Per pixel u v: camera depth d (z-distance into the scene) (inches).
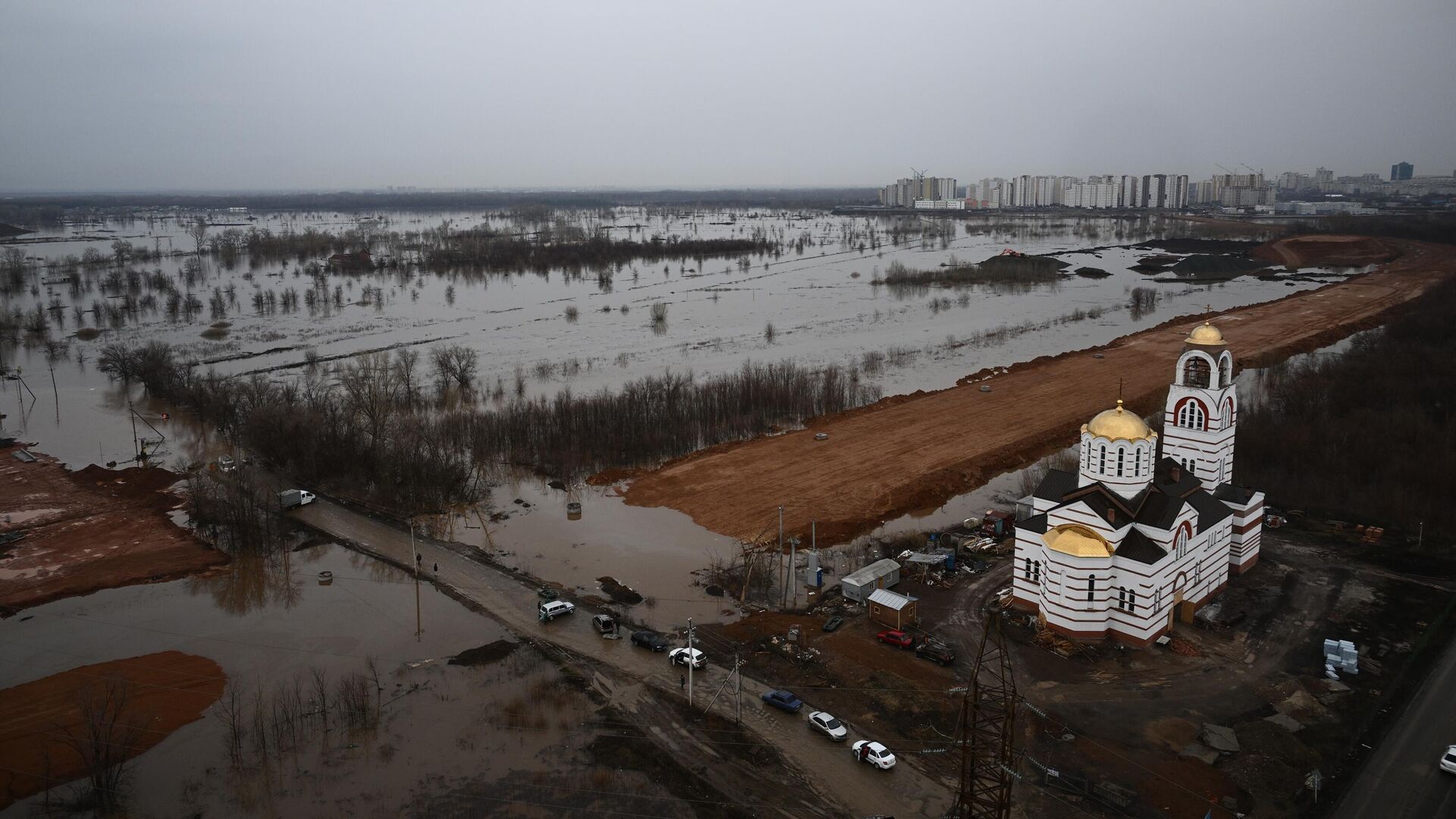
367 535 4643.2
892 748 2819.9
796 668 3272.6
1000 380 7628.0
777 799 2620.6
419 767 2787.9
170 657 3476.9
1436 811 2492.6
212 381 6840.6
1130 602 3319.4
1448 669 3161.9
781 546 4320.9
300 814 2586.1
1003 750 2267.5
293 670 3371.1
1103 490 3454.7
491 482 5403.5
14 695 3228.3
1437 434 5172.2
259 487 5226.4
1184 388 3956.7
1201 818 2474.2
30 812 2596.0
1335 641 3321.9
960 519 4798.2
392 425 5905.5
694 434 6122.1
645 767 2770.7
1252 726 2849.4
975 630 3481.8
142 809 2613.2
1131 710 2952.8
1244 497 3863.2
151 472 5570.9
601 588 3988.7
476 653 3464.6
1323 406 5954.7
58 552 4461.1
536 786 2691.9
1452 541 4185.5
